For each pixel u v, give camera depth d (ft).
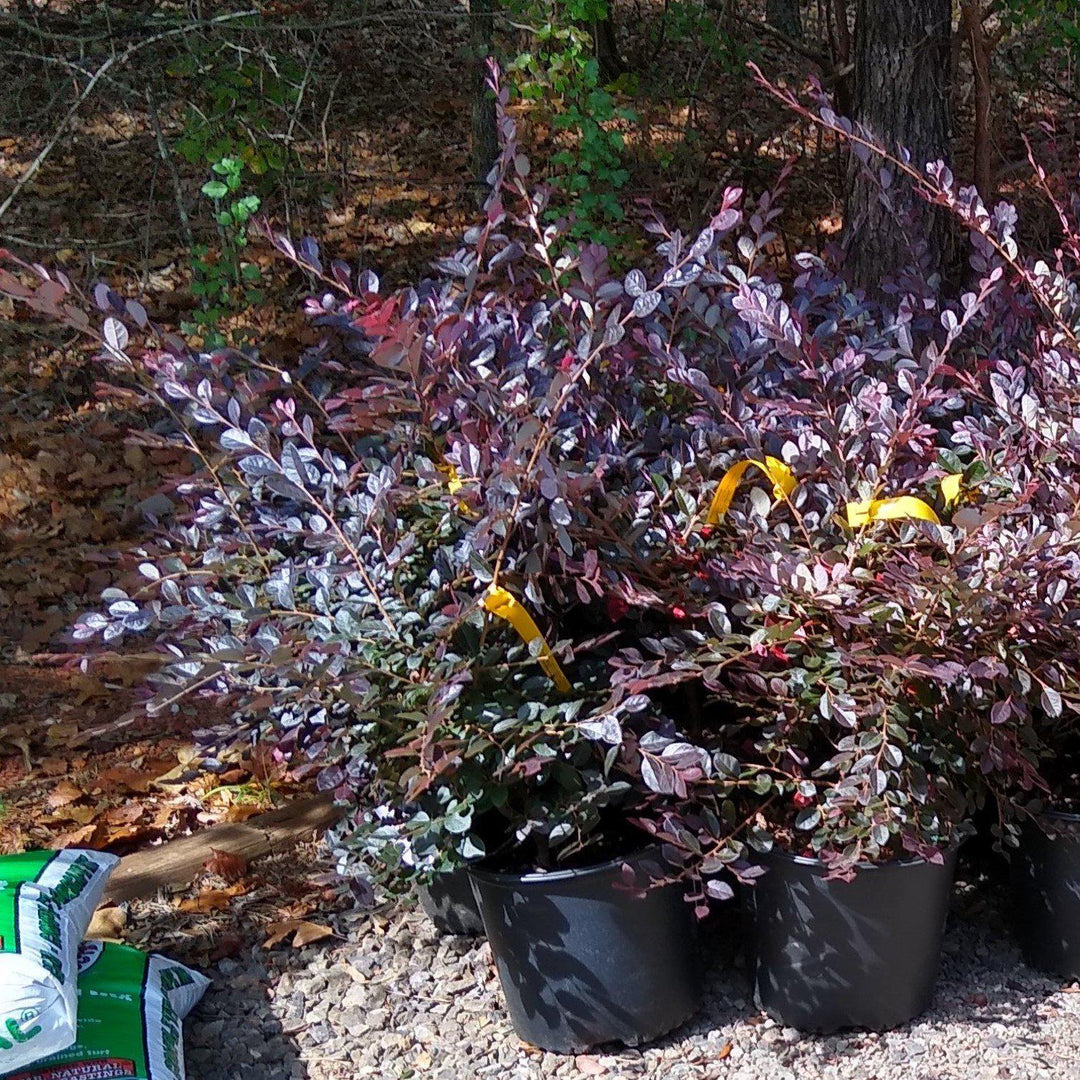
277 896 10.11
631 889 7.80
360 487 8.86
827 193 19.08
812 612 7.58
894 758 7.14
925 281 10.41
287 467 7.29
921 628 7.42
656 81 18.98
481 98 17.58
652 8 22.13
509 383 7.91
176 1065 7.96
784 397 8.80
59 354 19.04
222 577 8.55
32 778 11.65
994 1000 8.58
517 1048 8.41
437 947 9.52
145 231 19.17
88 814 11.09
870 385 8.26
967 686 7.53
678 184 18.42
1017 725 7.90
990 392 9.55
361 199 22.34
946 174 9.20
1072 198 10.85
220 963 9.43
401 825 7.36
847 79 16.49
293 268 19.93
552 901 7.75
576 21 15.40
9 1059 7.17
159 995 8.31
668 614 8.21
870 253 13.35
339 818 10.85
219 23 14.69
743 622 8.17
